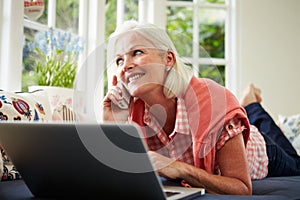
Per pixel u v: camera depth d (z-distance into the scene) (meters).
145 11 4.02
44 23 2.96
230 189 1.29
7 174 1.60
